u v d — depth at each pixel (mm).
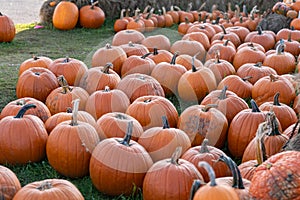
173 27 11195
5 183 3400
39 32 10594
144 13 11008
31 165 4328
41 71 5664
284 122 4633
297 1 9602
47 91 5531
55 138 4074
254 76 6070
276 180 2996
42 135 4305
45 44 9414
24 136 4207
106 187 3818
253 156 3910
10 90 6379
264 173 3061
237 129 4461
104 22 11547
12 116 4367
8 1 15625
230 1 12422
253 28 9836
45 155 4359
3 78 6906
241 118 4480
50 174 4215
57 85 5641
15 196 3186
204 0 12492
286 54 6680
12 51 8711
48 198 3117
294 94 5410
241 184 3115
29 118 4324
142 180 3793
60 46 9258
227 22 10102
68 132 4059
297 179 2982
